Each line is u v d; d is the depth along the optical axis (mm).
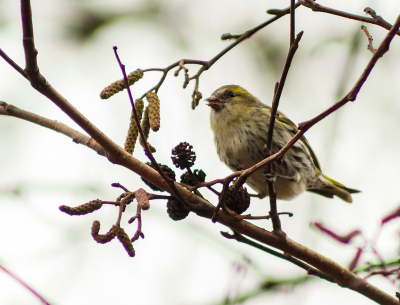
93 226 4699
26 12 4121
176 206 5535
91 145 5605
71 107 4828
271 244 5812
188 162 5566
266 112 9695
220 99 9859
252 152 9461
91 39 15398
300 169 9586
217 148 10008
